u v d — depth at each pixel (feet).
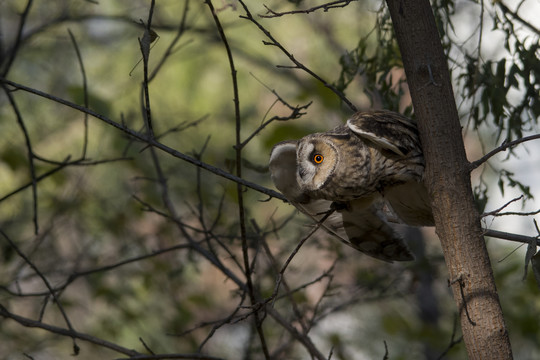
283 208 42.24
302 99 35.86
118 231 40.73
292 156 24.90
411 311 44.14
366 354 40.47
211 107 46.98
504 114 24.14
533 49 23.71
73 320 43.11
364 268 36.14
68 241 44.50
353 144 23.25
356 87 44.78
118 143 41.04
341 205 24.63
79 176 43.39
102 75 46.50
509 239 18.79
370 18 39.58
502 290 37.09
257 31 47.52
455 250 18.12
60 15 41.65
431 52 18.56
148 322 41.09
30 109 44.78
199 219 26.11
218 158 43.57
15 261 39.09
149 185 40.32
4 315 23.91
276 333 35.04
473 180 48.24
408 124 21.98
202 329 41.06
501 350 17.65
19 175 41.14
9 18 42.75
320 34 46.50
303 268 36.27
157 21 41.47
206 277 43.21
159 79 46.85
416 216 25.08
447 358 40.37
